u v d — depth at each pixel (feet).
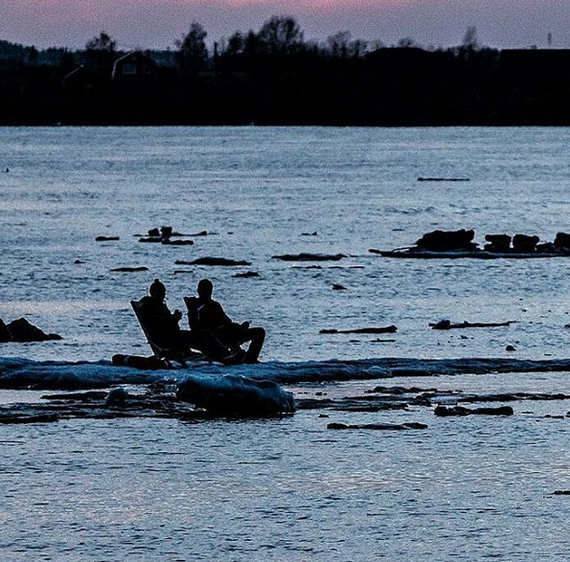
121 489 179.01
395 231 650.02
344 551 156.46
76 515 168.45
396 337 317.83
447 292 410.52
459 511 170.19
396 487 180.04
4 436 205.05
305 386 244.63
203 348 253.65
